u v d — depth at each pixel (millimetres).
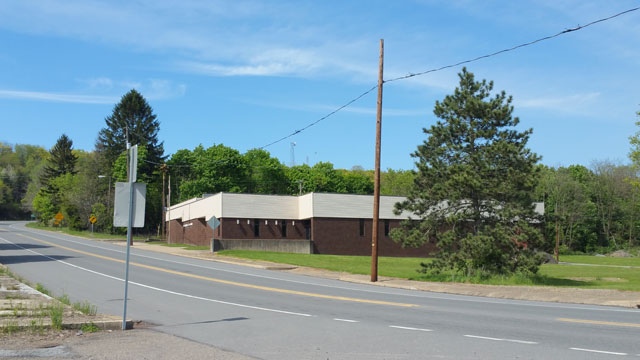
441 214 28734
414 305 15742
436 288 21891
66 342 9500
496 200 27312
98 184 96000
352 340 10023
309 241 48594
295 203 52594
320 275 28312
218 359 8266
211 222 43438
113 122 95812
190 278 24281
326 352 8930
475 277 25688
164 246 56344
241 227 50219
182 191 87438
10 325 10367
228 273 27391
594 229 92188
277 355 8711
